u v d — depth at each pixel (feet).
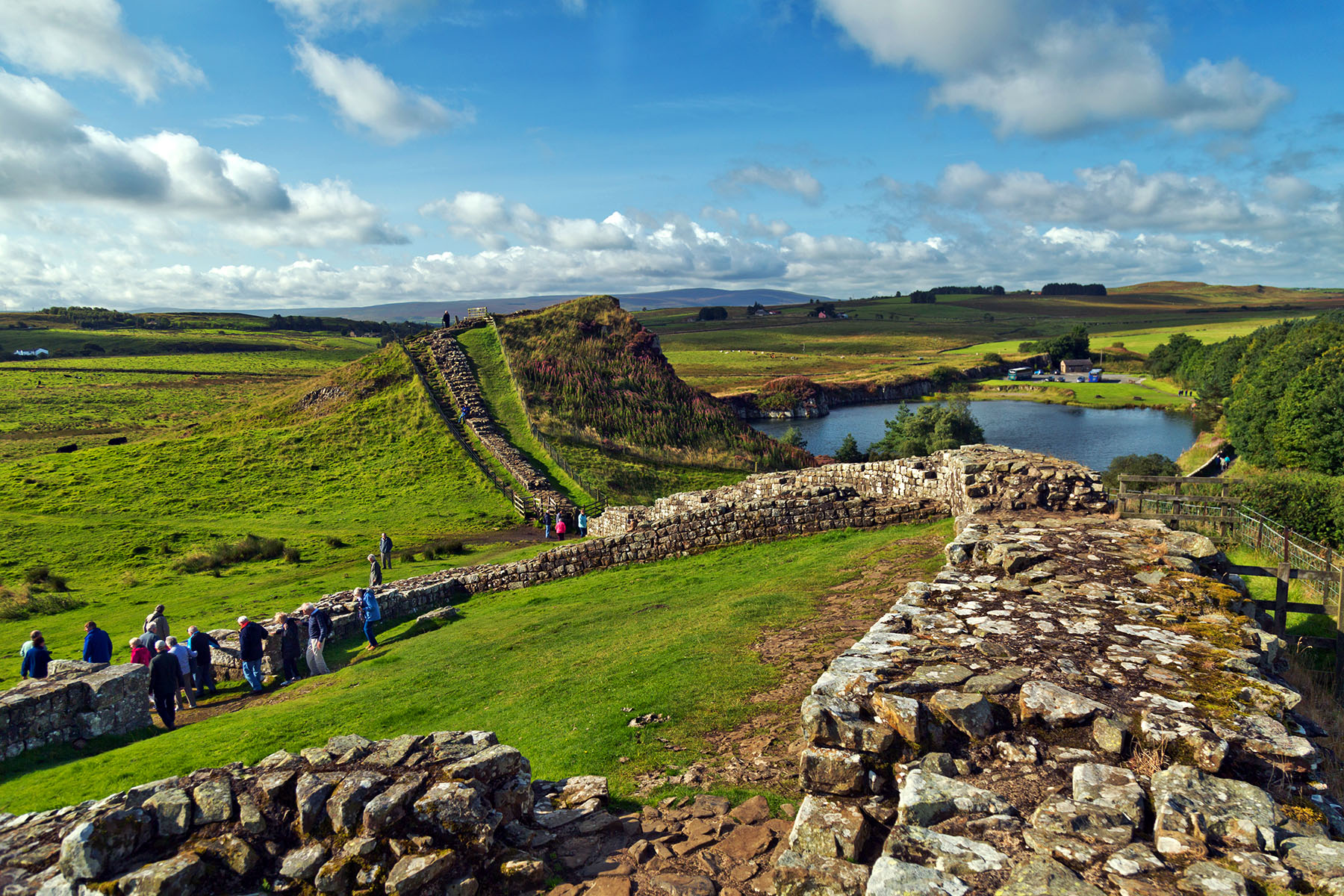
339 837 18.37
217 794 19.33
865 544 59.67
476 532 133.39
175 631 76.13
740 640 38.14
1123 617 26.58
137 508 149.79
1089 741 18.93
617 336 242.99
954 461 64.80
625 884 17.67
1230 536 54.13
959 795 17.02
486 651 49.37
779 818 20.59
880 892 14.28
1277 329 291.79
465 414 197.77
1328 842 14.34
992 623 26.20
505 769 20.54
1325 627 40.14
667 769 24.77
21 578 106.63
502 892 17.87
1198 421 325.42
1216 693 20.07
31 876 17.60
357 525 138.62
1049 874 14.07
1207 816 15.26
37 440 264.52
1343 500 54.29
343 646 64.80
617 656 40.37
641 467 182.91
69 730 45.06
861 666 22.76
